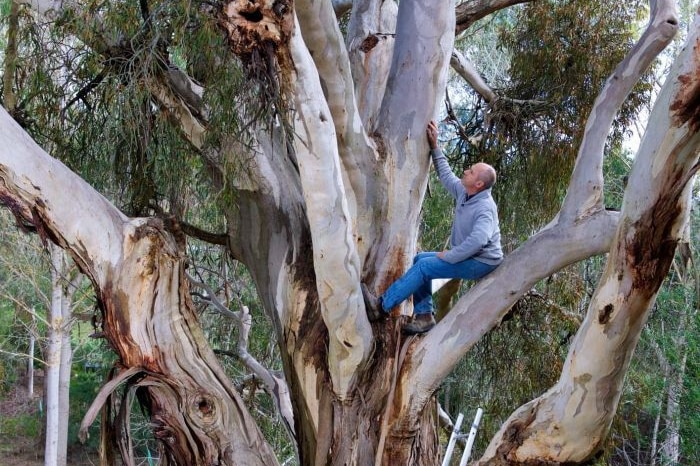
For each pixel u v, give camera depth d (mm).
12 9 7484
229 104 6094
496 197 11461
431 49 7438
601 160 6543
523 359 11695
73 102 7719
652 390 16500
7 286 18344
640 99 10539
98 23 6949
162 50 6973
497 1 9367
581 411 5809
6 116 5953
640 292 5332
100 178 7984
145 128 7000
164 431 6500
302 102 5195
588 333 5633
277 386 9898
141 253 6230
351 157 7027
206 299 11070
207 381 6508
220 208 8188
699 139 4789
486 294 6645
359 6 8641
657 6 6281
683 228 5215
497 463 6172
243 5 4664
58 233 6090
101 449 6414
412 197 7383
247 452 6648
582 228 6406
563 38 10727
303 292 7617
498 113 10977
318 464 7168
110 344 6383
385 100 7539
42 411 23688
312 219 5793
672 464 18438
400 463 7113
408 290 6363
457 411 16688
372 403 7016
